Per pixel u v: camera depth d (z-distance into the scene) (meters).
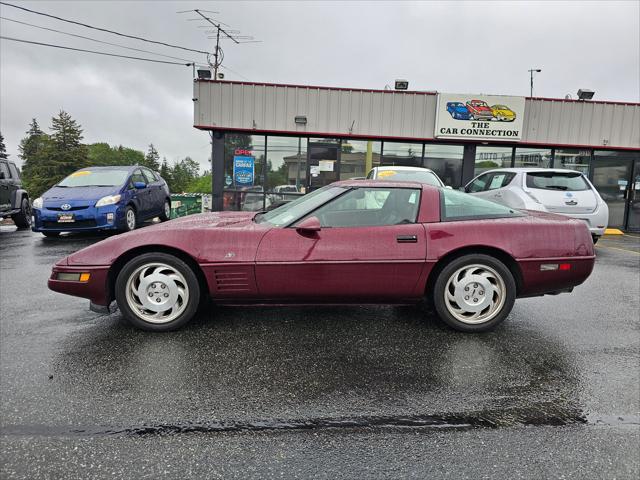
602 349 3.13
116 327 3.42
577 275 3.43
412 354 2.99
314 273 3.27
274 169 12.15
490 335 3.36
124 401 2.34
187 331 3.34
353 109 11.72
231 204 12.14
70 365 2.75
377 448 1.98
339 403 2.36
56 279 3.26
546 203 7.14
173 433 2.07
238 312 3.79
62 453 1.92
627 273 5.83
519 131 11.83
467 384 2.58
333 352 3.00
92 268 3.24
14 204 9.96
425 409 2.31
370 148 12.20
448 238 3.33
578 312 4.00
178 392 2.44
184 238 3.28
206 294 3.47
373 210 3.47
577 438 2.07
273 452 1.94
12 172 10.23
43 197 8.12
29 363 2.78
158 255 3.27
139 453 1.92
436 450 1.97
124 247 3.28
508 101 11.73
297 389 2.50
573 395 2.47
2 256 6.50
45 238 8.48
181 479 1.77
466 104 11.70
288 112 11.65
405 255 3.29
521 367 2.82
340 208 3.47
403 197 3.51
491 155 12.34
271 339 3.21
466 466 1.86
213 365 2.78
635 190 12.44
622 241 9.79
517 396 2.46
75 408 2.27
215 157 11.95
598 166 12.41
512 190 7.51
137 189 9.13
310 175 12.19
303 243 3.29
